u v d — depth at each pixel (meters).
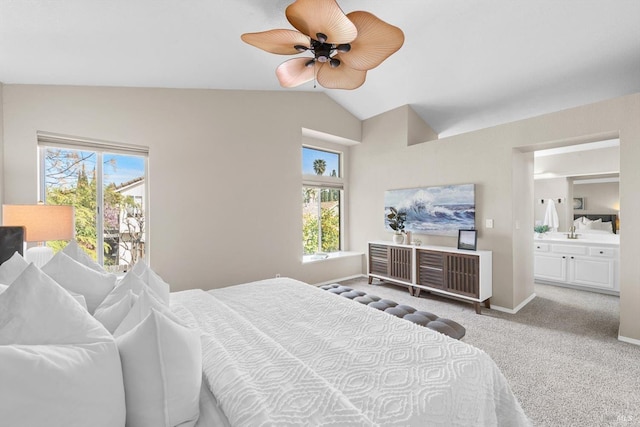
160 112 3.29
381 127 4.93
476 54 3.13
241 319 1.61
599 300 3.89
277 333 1.52
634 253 2.60
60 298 0.87
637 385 1.98
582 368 2.20
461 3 2.52
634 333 2.61
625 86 3.21
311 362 1.23
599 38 2.63
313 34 1.89
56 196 2.80
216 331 1.46
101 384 0.74
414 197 4.42
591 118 2.84
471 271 3.49
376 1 2.46
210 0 2.02
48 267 1.46
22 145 2.55
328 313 1.81
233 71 3.28
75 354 0.74
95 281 1.54
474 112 4.28
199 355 0.97
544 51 2.90
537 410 1.74
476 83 3.62
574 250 4.45
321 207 5.29
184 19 2.15
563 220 5.07
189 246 3.48
